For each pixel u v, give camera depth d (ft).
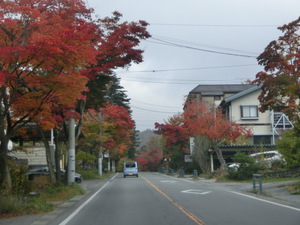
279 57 61.93
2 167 43.83
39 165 94.12
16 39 40.40
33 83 42.22
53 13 44.98
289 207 43.93
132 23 61.87
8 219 37.42
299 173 89.30
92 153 160.66
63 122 70.28
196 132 108.78
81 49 39.45
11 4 38.75
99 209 44.98
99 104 73.20
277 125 144.25
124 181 107.04
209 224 32.78
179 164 165.27
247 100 145.59
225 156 132.36
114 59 61.93
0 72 36.55
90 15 52.34
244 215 37.86
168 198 55.93
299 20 60.90
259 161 95.96
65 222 35.60
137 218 37.22
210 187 77.30
